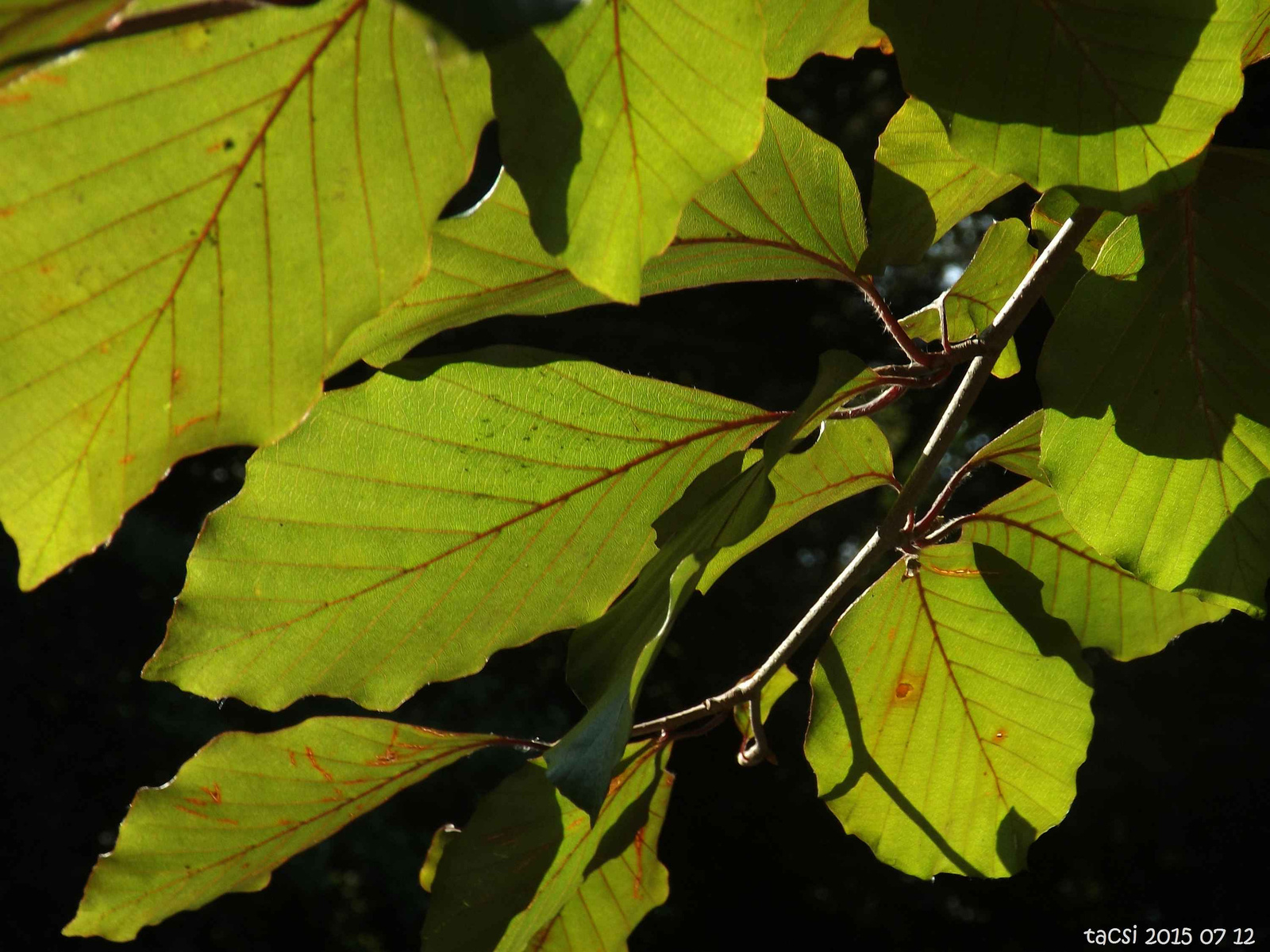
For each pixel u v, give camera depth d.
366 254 0.50
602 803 0.50
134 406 0.49
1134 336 0.54
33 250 0.46
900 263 0.54
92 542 0.49
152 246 0.48
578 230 0.49
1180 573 0.54
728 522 0.52
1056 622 0.57
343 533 0.54
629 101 0.49
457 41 0.33
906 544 0.56
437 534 0.54
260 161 0.49
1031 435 0.56
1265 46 0.54
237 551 0.54
